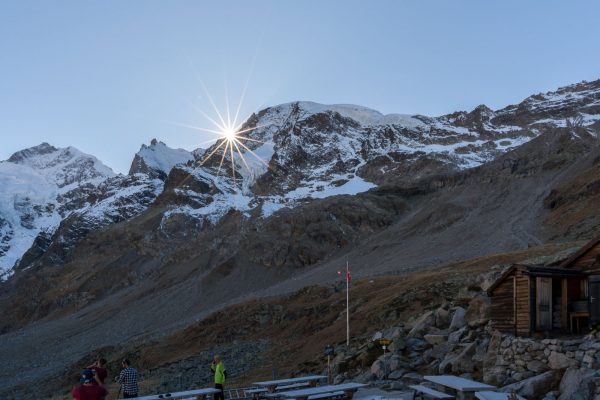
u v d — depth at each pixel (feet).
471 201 530.68
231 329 283.18
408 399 74.49
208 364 222.48
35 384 312.29
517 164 573.33
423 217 523.70
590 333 73.56
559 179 510.17
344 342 173.58
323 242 519.19
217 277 503.61
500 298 87.51
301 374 147.23
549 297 82.89
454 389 69.31
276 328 262.67
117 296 606.96
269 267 506.89
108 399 150.41
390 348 103.71
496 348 83.92
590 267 85.20
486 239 408.87
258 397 81.71
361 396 79.71
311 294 295.48
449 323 107.86
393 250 466.29
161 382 203.21
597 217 351.46
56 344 447.42
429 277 228.02
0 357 436.76
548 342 75.00
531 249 251.80
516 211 467.52
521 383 70.64
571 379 66.08
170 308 467.52
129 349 308.40
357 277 333.83
